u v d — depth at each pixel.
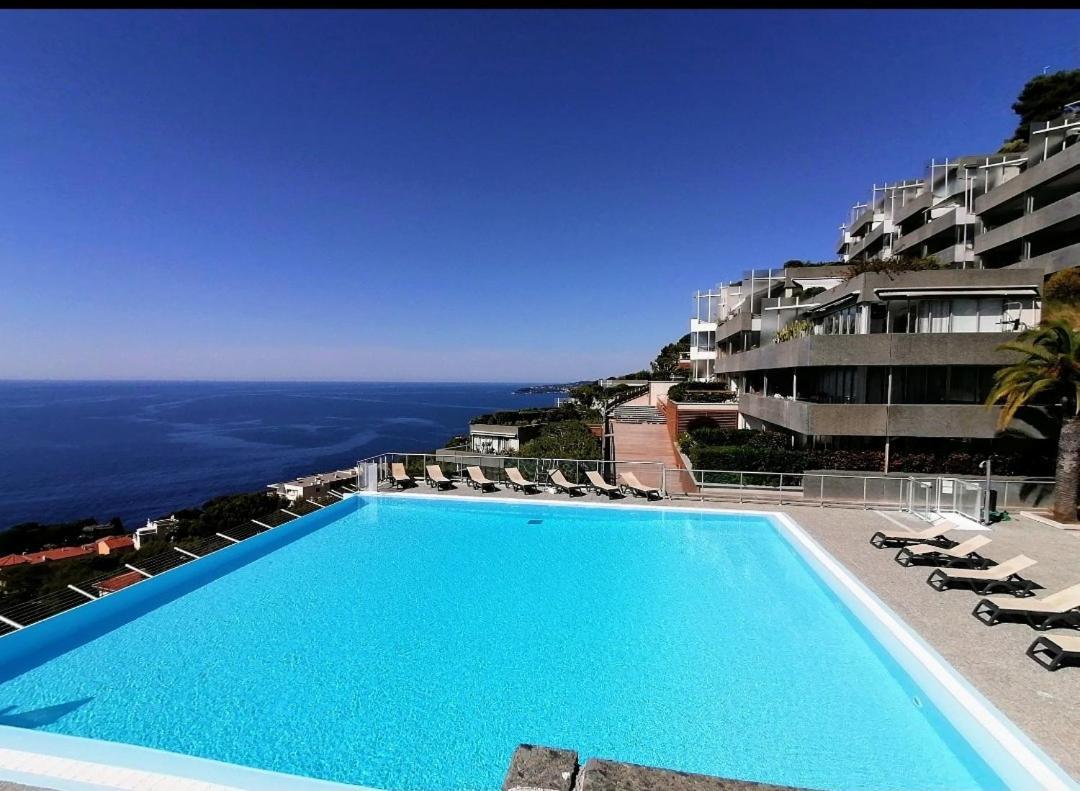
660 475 20.22
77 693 7.04
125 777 4.73
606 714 6.51
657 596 10.06
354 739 6.12
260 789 4.57
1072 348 12.82
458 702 6.79
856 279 18.61
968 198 33.53
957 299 17.08
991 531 12.41
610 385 58.09
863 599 8.84
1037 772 4.98
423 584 10.77
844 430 16.69
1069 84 48.69
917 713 6.51
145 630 8.83
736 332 32.75
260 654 8.03
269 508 35.09
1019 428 15.41
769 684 7.14
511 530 14.49
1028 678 6.34
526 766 2.62
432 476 18.78
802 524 13.16
